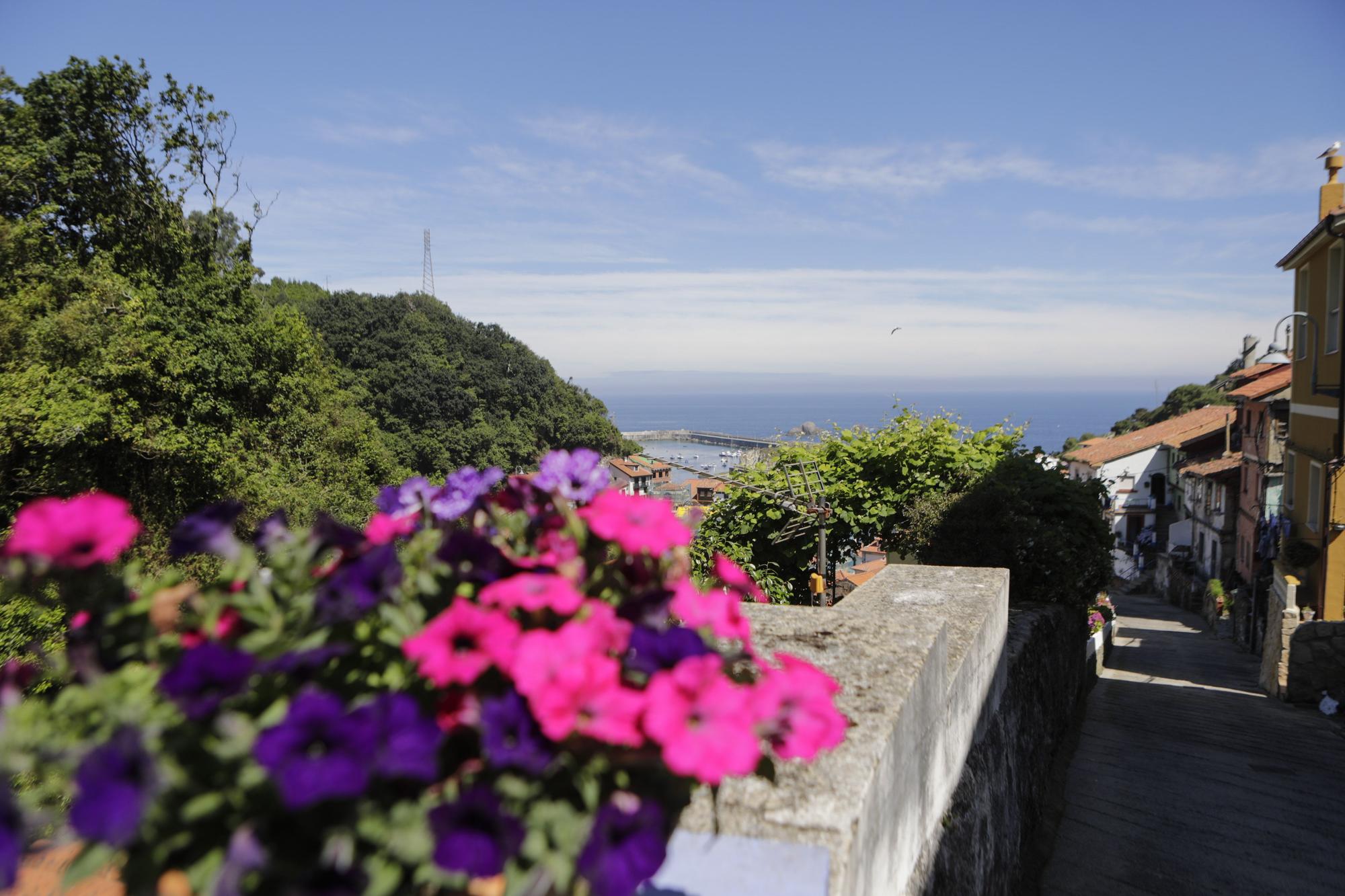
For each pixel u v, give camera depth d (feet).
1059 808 17.70
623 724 3.52
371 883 3.16
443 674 3.58
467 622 3.73
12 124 68.18
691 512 5.41
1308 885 14.10
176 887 3.15
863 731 5.76
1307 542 40.75
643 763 3.84
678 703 3.53
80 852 2.97
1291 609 34.96
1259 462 66.18
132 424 54.54
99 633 3.88
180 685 3.23
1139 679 40.65
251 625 3.99
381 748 3.10
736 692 3.64
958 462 29.60
